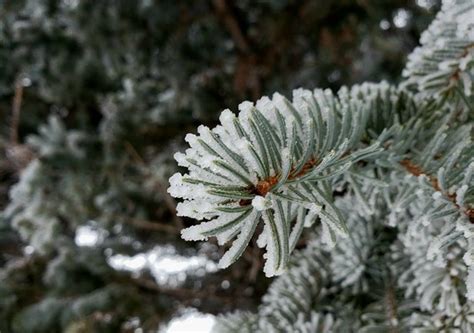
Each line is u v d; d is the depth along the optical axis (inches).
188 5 32.7
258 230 23.3
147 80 34.1
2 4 31.9
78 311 29.3
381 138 11.1
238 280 29.5
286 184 9.3
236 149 9.1
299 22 33.6
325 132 10.5
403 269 13.5
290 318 13.6
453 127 12.3
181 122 33.9
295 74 35.0
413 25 33.6
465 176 9.7
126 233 33.3
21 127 40.1
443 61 11.9
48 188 30.8
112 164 32.4
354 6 32.9
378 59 35.1
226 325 14.1
